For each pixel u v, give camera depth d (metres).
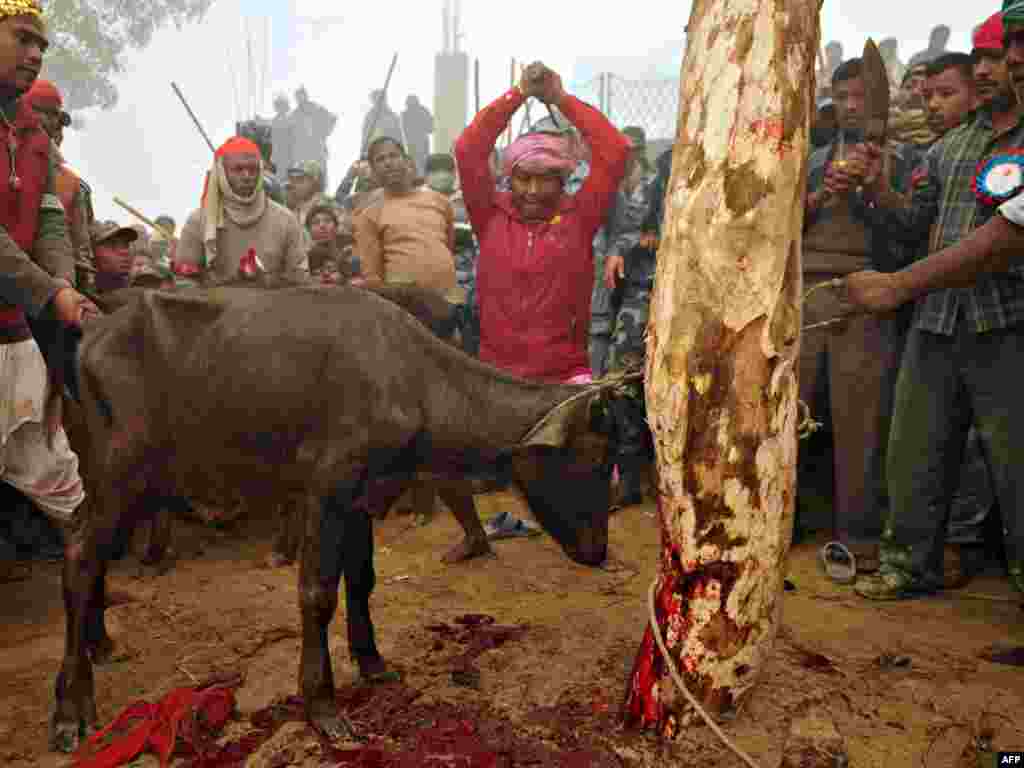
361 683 3.25
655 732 2.80
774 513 2.71
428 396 2.90
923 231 4.23
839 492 4.75
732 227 2.56
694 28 2.69
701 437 2.64
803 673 3.28
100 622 3.40
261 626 3.76
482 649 3.50
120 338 2.98
